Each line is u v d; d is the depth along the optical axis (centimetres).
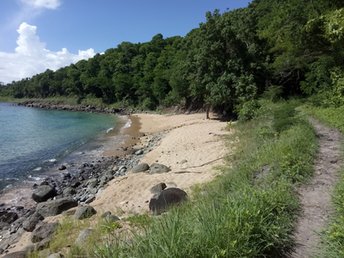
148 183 1316
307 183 746
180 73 4578
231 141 1856
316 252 461
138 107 6862
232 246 415
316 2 2150
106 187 1465
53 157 2409
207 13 3216
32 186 1714
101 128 4109
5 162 2222
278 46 2644
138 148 2559
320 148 1052
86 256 557
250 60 3119
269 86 3039
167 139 2525
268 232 477
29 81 13375
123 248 431
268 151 998
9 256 789
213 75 3192
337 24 1497
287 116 1570
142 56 9206
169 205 882
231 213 481
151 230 468
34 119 5462
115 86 7719
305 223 558
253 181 778
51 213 1202
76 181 1748
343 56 2091
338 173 800
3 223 1236
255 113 2273
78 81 9456
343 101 1864
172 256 384
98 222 902
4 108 8994
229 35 3092
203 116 3950
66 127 4247
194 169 1423
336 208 582
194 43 3603
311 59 2522
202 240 416
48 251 769
